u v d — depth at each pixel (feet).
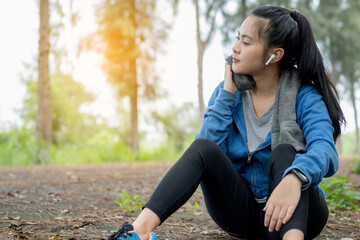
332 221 9.15
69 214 9.15
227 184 5.77
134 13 55.42
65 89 72.59
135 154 47.19
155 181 17.25
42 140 34.60
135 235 4.97
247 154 6.02
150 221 5.15
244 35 5.84
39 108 36.19
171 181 5.33
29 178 17.76
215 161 5.60
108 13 53.16
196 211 10.14
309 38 5.87
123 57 54.29
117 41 54.39
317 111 5.57
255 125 6.07
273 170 5.35
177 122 72.18
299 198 4.87
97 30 53.11
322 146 5.18
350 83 75.00
